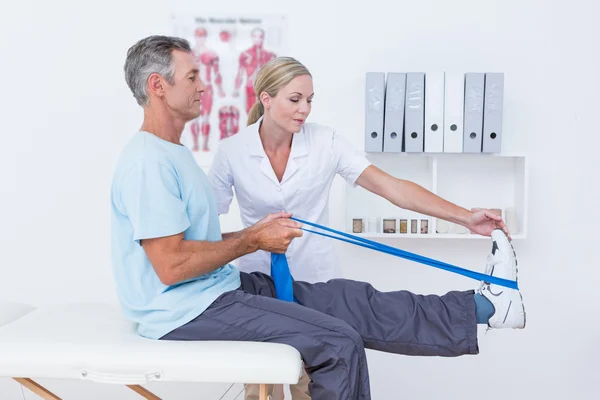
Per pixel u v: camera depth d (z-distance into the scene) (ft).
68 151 9.50
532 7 9.21
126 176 5.30
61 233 9.59
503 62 9.28
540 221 9.43
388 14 9.28
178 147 5.69
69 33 9.36
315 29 9.32
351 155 7.08
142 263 5.50
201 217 5.65
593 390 9.57
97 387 9.73
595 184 9.34
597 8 9.17
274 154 7.05
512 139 9.35
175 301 5.46
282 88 6.45
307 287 6.12
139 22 9.34
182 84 5.63
